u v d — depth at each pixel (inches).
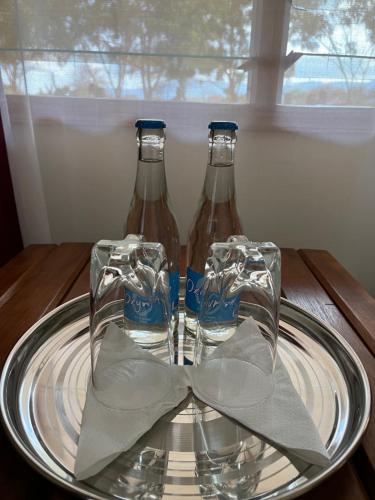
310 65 35.0
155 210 21.0
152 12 32.9
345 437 14.0
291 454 13.5
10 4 30.4
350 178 39.4
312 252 33.5
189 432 14.3
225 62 34.6
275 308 17.7
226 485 12.4
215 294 17.3
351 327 21.8
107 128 36.5
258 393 15.6
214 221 21.0
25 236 37.1
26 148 33.9
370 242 42.2
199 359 17.2
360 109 36.6
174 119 36.1
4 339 19.8
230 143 19.3
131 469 12.8
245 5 33.1
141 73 34.7
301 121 36.8
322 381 17.3
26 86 32.6
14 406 15.0
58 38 33.3
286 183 39.3
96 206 39.3
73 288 25.7
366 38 34.3
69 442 13.8
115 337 17.1
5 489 12.1
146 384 15.5
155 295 17.1
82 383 16.9
